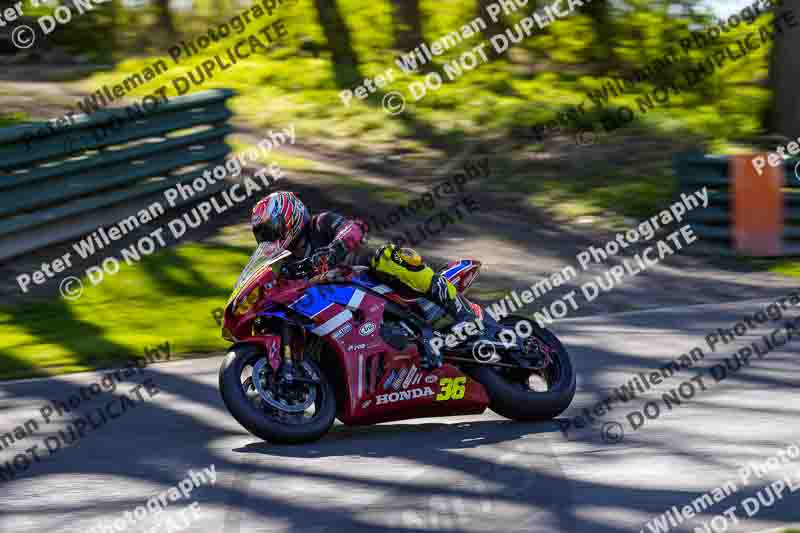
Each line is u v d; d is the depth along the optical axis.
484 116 18.59
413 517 4.75
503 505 4.88
